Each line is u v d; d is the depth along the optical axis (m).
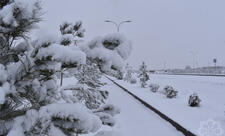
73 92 1.60
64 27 2.00
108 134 1.29
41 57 0.99
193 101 11.56
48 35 1.02
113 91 18.67
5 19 0.98
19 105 1.18
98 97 1.78
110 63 1.07
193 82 30.59
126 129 6.81
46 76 1.22
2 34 1.12
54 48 0.98
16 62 1.17
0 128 1.06
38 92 1.18
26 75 1.08
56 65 1.06
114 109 1.49
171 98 15.12
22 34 1.14
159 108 10.33
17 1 0.99
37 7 1.08
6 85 0.98
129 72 37.12
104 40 1.10
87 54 1.11
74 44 1.33
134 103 12.68
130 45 1.10
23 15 1.02
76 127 0.98
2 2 1.18
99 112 1.42
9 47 1.20
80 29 2.03
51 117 0.96
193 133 6.18
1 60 1.20
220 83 27.16
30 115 1.03
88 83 3.96
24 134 1.03
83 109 1.00
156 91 19.39
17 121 1.04
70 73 1.35
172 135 6.66
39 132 1.05
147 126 7.49
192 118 8.33
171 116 8.55
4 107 1.11
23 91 1.13
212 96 16.50
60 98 1.31
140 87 24.56
